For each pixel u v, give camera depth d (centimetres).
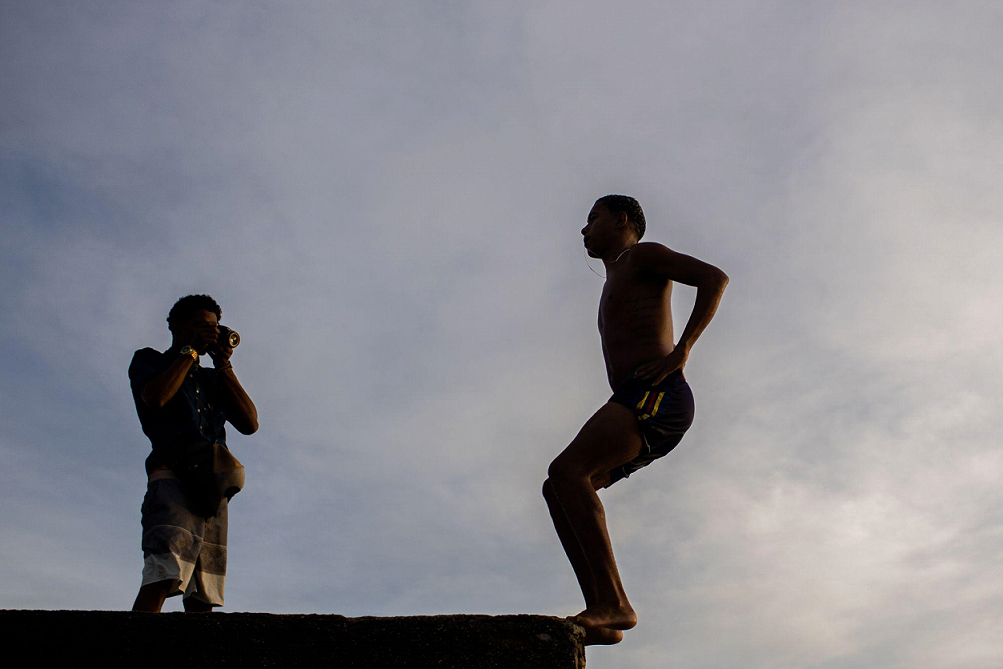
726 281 435
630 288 458
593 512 402
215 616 326
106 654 318
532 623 328
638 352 444
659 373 424
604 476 435
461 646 323
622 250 482
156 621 324
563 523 431
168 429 447
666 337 449
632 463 435
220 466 452
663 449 433
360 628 325
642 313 451
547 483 441
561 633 327
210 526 455
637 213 493
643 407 420
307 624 326
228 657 320
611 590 388
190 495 443
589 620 373
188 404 455
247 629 324
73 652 317
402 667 319
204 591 441
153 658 318
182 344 486
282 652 321
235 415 484
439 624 326
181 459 443
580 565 421
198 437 452
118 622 322
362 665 319
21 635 318
